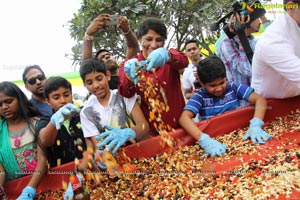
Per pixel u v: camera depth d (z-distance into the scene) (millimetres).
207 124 2768
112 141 2414
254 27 3523
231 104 2873
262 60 2662
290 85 2742
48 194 2520
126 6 5223
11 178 2625
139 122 2682
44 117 2695
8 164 2572
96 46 5680
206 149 2512
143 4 5457
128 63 2402
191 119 2730
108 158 2406
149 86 2467
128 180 2418
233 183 2016
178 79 2852
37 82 3646
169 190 2131
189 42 4465
